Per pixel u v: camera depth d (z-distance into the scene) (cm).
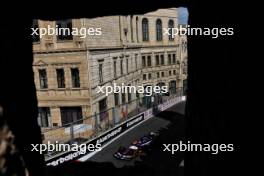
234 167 593
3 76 571
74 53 3047
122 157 2166
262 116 514
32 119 719
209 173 688
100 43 3328
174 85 5403
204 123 734
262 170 518
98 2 678
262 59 513
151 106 4084
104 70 3425
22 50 702
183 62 5541
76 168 1888
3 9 590
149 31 4866
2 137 511
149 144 2400
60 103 3186
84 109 3123
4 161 500
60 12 725
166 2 714
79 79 3097
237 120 583
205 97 733
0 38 577
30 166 635
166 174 1858
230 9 609
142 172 1917
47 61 3127
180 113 3844
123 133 2981
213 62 690
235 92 589
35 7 678
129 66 4234
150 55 4897
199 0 710
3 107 541
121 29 3928
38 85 3203
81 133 2752
